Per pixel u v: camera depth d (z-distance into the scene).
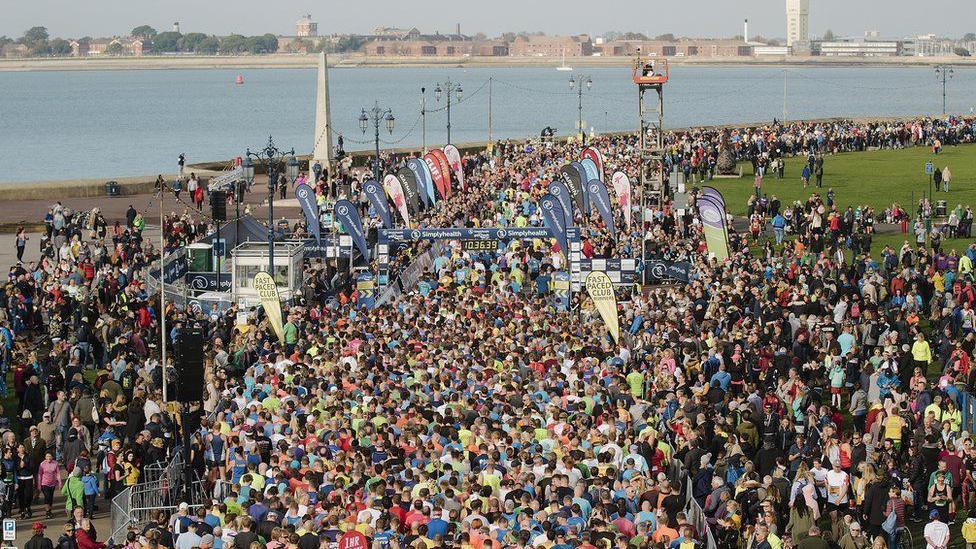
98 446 63.41
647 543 43.81
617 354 71.69
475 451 53.19
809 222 129.38
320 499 48.09
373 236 113.94
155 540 45.31
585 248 110.38
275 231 114.75
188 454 58.38
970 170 192.38
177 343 58.09
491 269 105.38
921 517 57.56
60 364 75.12
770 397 63.19
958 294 87.19
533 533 44.56
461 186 149.88
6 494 59.12
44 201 165.00
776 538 46.44
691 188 177.50
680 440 58.59
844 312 84.00
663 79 140.25
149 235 138.88
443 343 72.00
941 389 64.38
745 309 85.69
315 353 71.19
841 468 55.03
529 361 68.00
